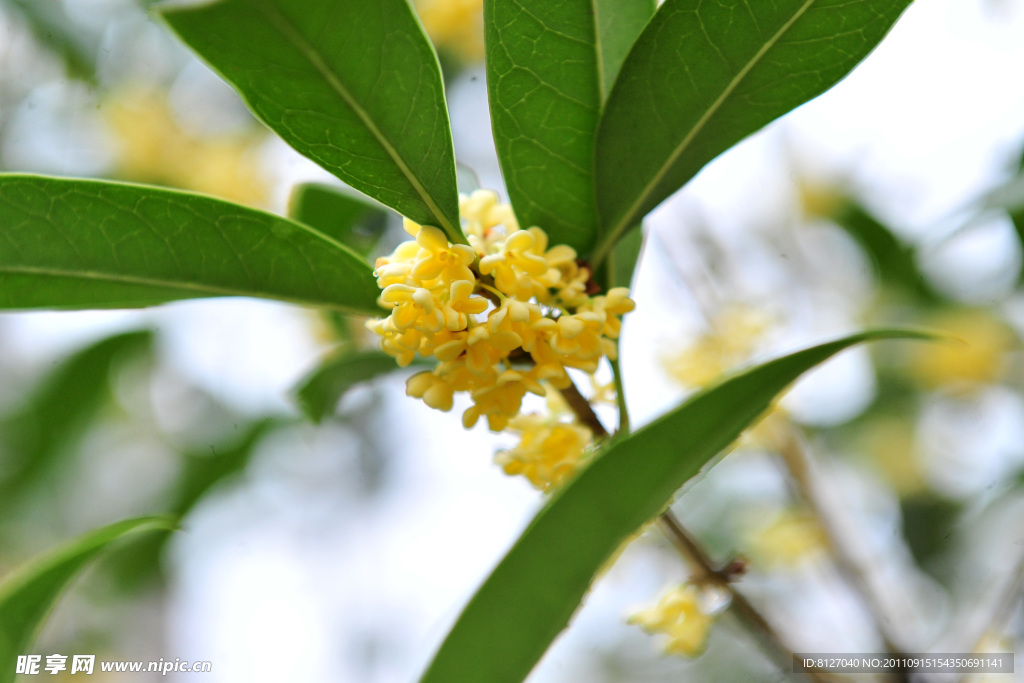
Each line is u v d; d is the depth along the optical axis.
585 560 0.37
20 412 0.77
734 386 0.36
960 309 0.73
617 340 0.40
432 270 0.38
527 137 0.40
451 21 0.75
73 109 0.81
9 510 0.80
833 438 0.75
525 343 0.38
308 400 0.46
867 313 0.74
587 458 0.39
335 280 0.40
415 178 0.38
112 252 0.40
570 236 0.40
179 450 0.85
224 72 0.37
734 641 0.82
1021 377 0.71
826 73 0.39
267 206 0.77
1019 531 0.52
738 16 0.39
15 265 0.40
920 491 0.71
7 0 0.78
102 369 0.76
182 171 0.79
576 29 0.39
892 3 0.38
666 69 0.39
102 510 0.87
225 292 0.40
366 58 0.37
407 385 0.38
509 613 0.37
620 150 0.40
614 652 0.94
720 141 0.40
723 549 0.72
